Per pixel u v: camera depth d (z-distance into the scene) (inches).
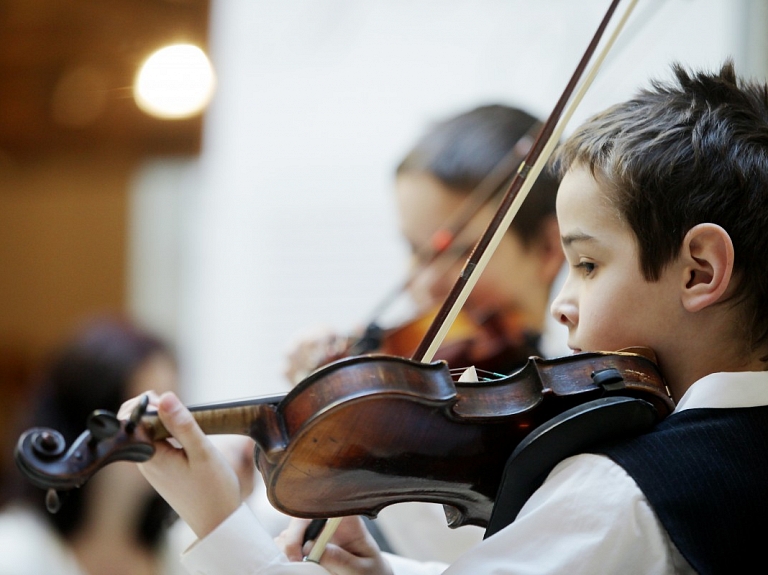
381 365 59.0
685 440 58.7
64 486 49.2
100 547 122.1
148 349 128.9
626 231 63.7
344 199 220.5
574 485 57.1
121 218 260.1
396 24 212.7
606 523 55.7
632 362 62.2
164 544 127.4
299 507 60.9
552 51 195.8
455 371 81.4
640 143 64.6
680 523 55.7
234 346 226.7
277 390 223.1
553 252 121.5
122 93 209.0
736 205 63.2
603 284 64.7
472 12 204.4
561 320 68.3
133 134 239.0
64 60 227.6
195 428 55.5
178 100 186.2
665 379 65.3
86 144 247.4
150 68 184.9
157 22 197.6
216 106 224.8
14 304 268.5
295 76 221.3
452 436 61.0
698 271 62.6
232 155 226.8
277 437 57.5
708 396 61.4
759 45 165.6
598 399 59.7
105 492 122.0
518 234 120.4
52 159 251.6
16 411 265.9
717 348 64.1
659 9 150.5
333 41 217.6
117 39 205.3
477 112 135.5
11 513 122.0
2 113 242.8
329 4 216.8
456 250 129.6
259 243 225.8
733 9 165.8
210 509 59.0
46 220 265.0
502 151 130.8
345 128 219.1
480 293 121.1
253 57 221.8
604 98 144.9
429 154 133.0
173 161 237.6
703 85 68.1
